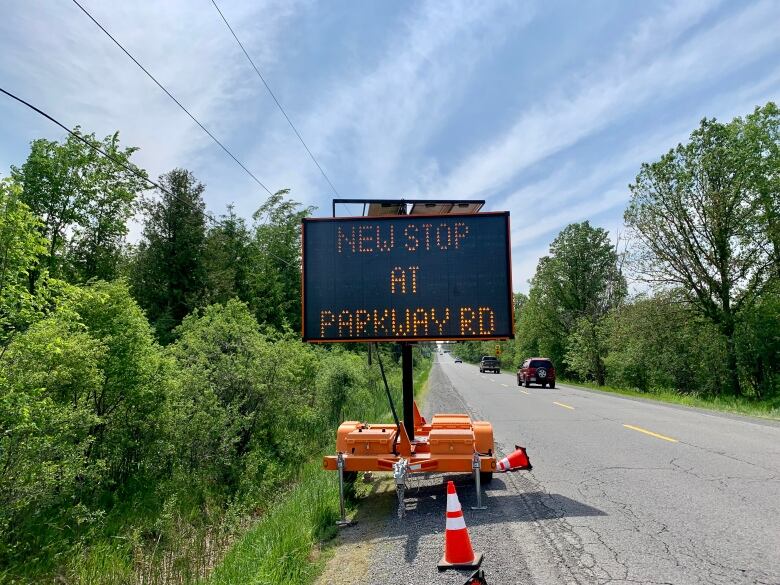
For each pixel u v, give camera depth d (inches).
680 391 1192.2
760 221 1139.3
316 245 310.0
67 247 1080.8
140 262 1302.9
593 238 2310.5
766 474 300.7
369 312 303.4
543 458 373.1
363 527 244.1
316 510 257.9
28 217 231.1
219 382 416.2
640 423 545.6
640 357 1273.4
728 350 1126.4
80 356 278.7
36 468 237.3
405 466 254.2
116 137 1119.0
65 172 1048.8
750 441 418.6
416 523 240.7
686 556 181.3
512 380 1727.4
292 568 187.5
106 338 310.5
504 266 302.2
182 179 1385.3
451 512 187.3
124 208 1178.0
